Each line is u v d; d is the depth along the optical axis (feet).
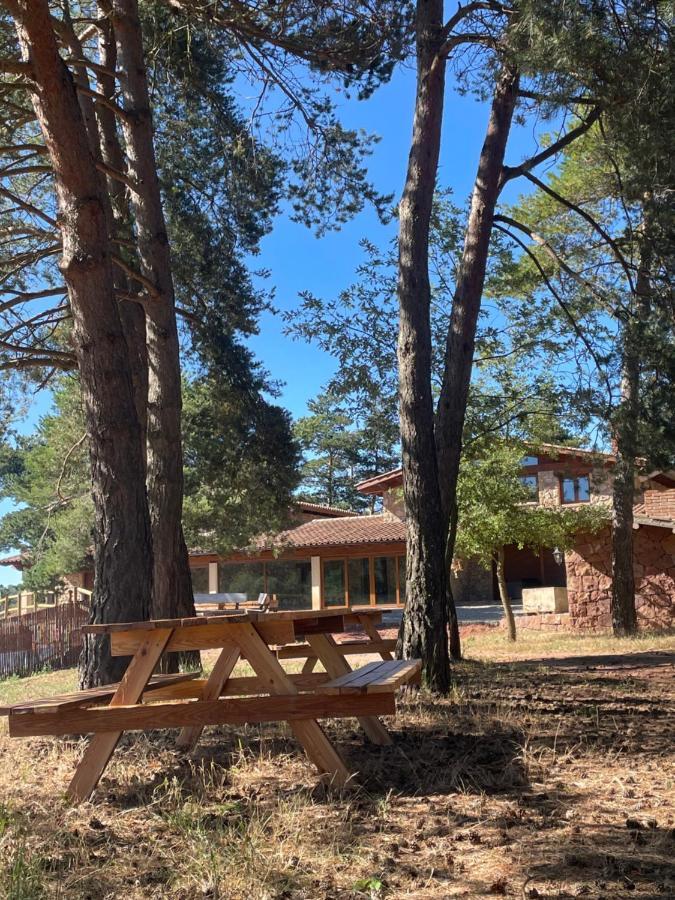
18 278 49.34
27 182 48.93
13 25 35.17
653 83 32.01
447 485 36.27
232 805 14.20
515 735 19.72
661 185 35.76
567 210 59.21
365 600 112.98
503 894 10.32
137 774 16.84
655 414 40.24
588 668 36.88
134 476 23.58
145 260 41.45
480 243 37.14
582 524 74.49
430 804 14.08
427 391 31.30
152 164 40.63
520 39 31.73
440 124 33.24
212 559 116.37
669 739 19.24
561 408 47.52
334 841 12.30
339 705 14.94
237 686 19.01
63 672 65.57
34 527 112.27
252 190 51.26
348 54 40.75
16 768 18.19
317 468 194.29
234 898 10.41
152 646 15.98
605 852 11.54
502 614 97.76
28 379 53.57
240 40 42.24
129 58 39.17
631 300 42.80
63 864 11.67
